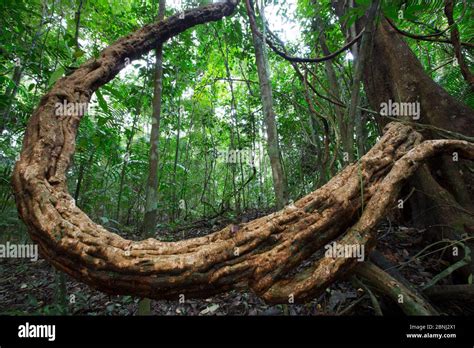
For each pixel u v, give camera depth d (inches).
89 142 140.1
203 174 318.3
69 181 169.9
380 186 58.2
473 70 143.5
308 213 54.9
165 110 233.8
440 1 91.3
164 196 252.4
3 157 126.5
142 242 52.9
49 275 145.6
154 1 156.3
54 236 50.1
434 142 64.0
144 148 241.4
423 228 108.4
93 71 82.0
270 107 91.6
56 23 112.2
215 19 116.6
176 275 49.1
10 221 144.2
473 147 64.4
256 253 51.9
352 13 72.6
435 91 110.6
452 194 97.6
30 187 54.8
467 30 122.2
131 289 50.5
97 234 51.8
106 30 159.3
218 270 50.2
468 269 80.3
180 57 171.5
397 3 80.0
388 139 69.1
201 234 183.9
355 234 53.4
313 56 177.8
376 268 63.1
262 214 200.7
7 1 95.3
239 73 262.8
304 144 199.6
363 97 172.1
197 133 289.9
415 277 90.0
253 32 101.2
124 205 236.7
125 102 160.7
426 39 109.0
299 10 174.6
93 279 50.0
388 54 125.3
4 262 173.8
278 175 86.3
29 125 66.1
